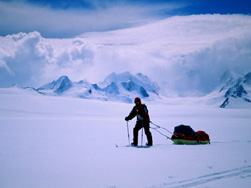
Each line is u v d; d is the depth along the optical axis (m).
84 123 24.58
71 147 9.20
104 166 5.96
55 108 63.06
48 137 12.77
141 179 4.86
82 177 5.04
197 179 4.82
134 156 7.21
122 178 4.94
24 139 11.77
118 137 13.22
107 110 66.38
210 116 59.91
